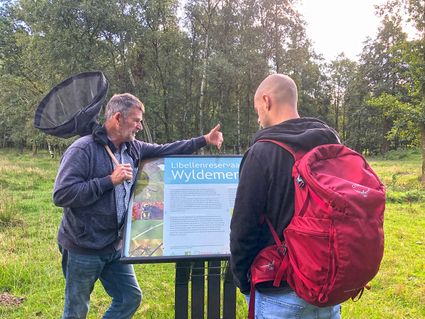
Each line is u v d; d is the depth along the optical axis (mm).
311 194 1604
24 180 13625
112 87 24109
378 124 46844
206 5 28516
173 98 28312
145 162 2727
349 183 1607
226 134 30766
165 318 3887
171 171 2602
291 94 1923
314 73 45031
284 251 1738
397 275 5117
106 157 2557
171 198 2512
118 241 2646
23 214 8352
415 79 16438
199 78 29734
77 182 2410
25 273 4762
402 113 16766
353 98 50219
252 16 29109
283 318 1797
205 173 2607
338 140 1894
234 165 2666
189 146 2955
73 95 2676
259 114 2000
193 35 29062
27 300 4160
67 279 2613
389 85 43156
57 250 5793
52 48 21859
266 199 1749
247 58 27969
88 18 22312
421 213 9164
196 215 2465
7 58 29453
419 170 21438
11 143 54438
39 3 22375
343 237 1521
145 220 2428
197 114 30688
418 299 4352
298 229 1615
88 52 22875
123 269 2785
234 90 31125
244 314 3906
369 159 37688
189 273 2660
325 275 1569
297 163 1690
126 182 2656
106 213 2537
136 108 2578
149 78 28438
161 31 26719
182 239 2375
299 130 1812
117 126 2566
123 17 23391
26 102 28469
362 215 1542
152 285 4680
